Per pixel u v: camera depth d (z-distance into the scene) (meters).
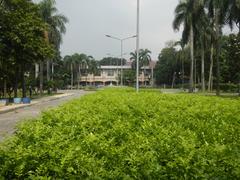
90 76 150.62
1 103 37.31
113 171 3.97
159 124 7.13
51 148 4.79
